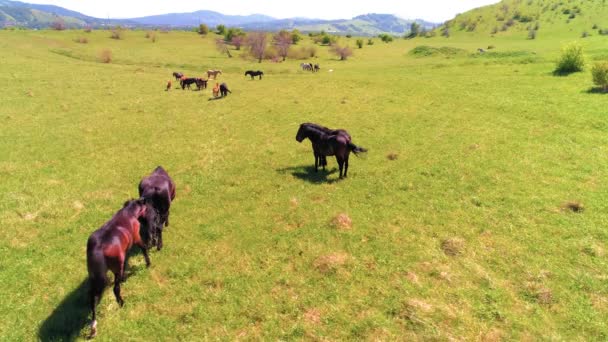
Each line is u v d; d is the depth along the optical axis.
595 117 21.89
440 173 15.85
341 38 132.25
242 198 14.32
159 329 7.92
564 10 128.00
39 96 32.19
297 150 19.86
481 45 88.50
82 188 15.16
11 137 21.72
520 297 8.45
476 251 10.21
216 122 25.83
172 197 12.26
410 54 76.19
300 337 7.57
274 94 35.47
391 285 8.97
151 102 32.06
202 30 117.75
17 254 10.50
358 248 10.62
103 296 8.80
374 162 17.64
